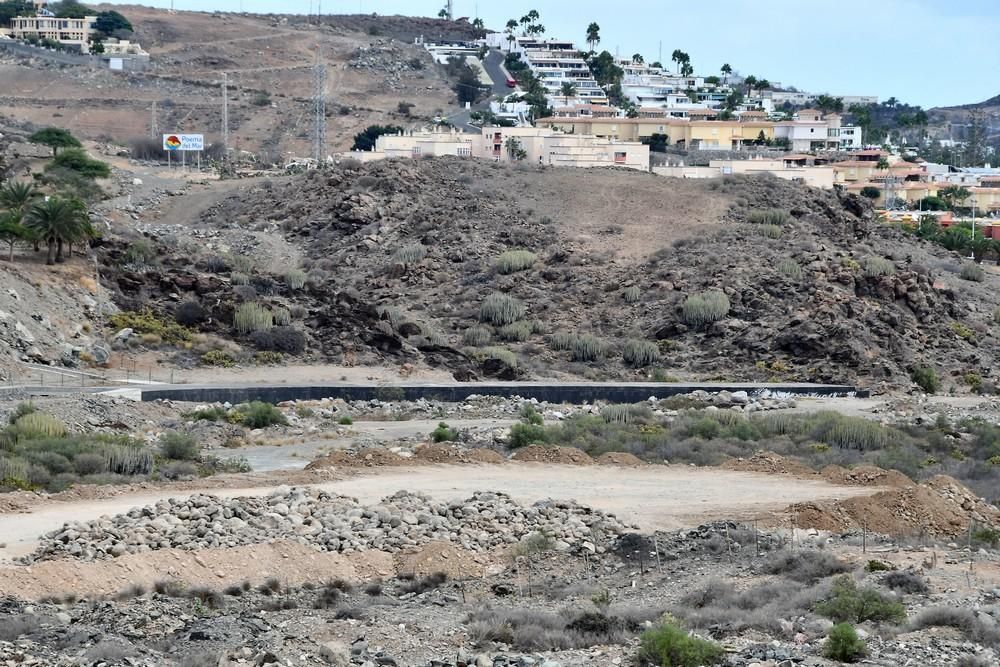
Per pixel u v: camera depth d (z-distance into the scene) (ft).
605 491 243.81
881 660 140.26
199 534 187.62
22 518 205.26
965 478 289.74
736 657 141.08
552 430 317.83
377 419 363.97
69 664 139.74
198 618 161.58
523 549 194.18
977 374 483.51
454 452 275.80
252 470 274.98
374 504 212.02
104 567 174.09
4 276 417.90
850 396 438.40
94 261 457.68
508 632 155.02
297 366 433.07
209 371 415.03
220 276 487.20
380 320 470.39
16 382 361.51
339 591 177.88
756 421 359.25
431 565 187.42
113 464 259.39
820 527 212.23
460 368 450.30
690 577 182.80
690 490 247.50
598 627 157.89
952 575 178.60
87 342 412.98
